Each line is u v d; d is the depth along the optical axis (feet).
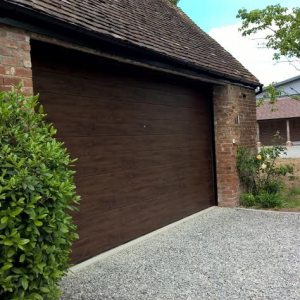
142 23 19.17
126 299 10.96
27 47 11.00
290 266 13.16
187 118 22.61
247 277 12.30
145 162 18.75
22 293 7.30
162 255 15.15
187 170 22.47
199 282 12.07
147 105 19.01
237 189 25.29
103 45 14.01
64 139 14.10
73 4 14.23
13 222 7.04
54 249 8.00
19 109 8.63
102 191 15.92
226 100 24.48
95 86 15.69
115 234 16.60
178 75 19.54
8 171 7.38
